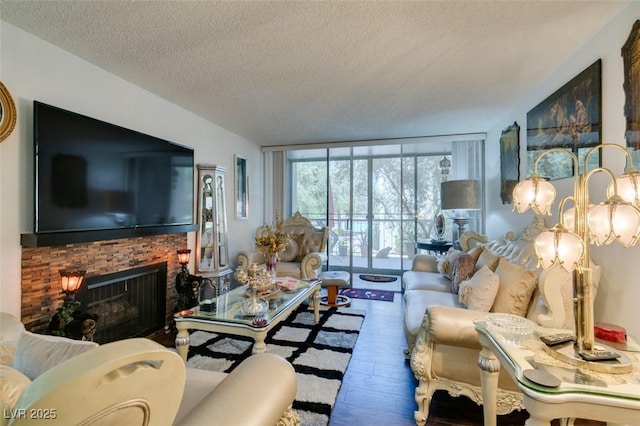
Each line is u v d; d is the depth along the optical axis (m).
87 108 2.23
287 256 4.18
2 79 1.75
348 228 5.33
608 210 0.96
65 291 1.92
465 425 1.64
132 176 2.45
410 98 2.93
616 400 0.89
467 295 2.01
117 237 2.29
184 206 3.09
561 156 2.23
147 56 2.15
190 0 1.56
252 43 1.97
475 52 2.07
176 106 3.15
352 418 1.68
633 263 1.56
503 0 1.54
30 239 1.79
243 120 3.68
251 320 2.01
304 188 5.41
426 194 5.06
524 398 0.99
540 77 2.46
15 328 1.20
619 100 1.65
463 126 3.90
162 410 0.65
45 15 1.68
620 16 1.64
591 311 1.08
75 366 0.52
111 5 1.60
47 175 1.84
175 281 3.06
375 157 5.30
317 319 3.11
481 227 4.27
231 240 4.22
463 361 1.63
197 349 2.47
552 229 1.06
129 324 2.59
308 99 2.98
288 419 1.02
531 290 1.77
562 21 1.72
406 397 1.86
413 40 1.93
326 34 1.87
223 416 0.77
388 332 2.87
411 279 3.14
